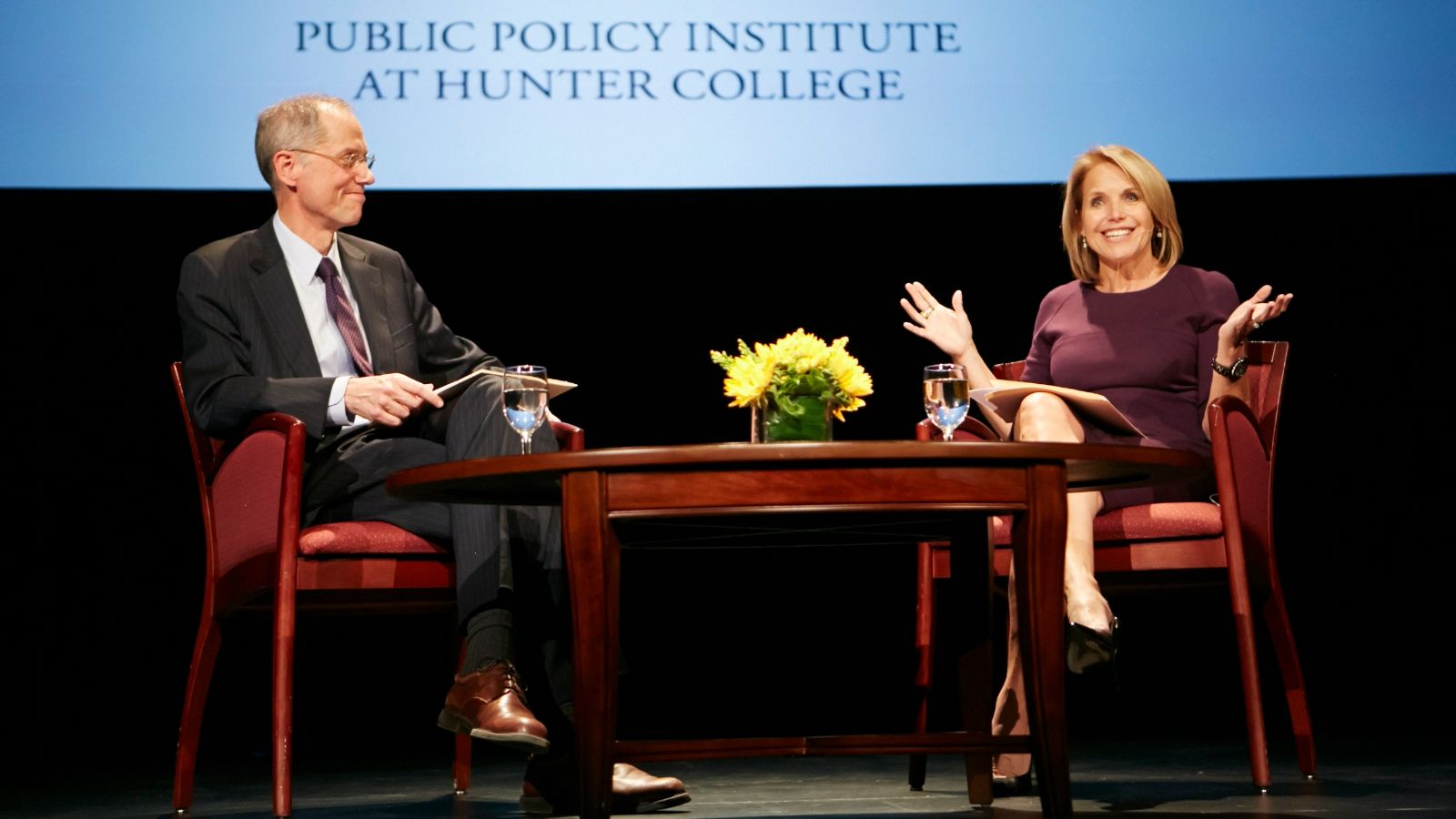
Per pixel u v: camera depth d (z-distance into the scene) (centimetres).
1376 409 480
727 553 489
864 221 478
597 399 473
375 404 242
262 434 241
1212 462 284
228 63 413
